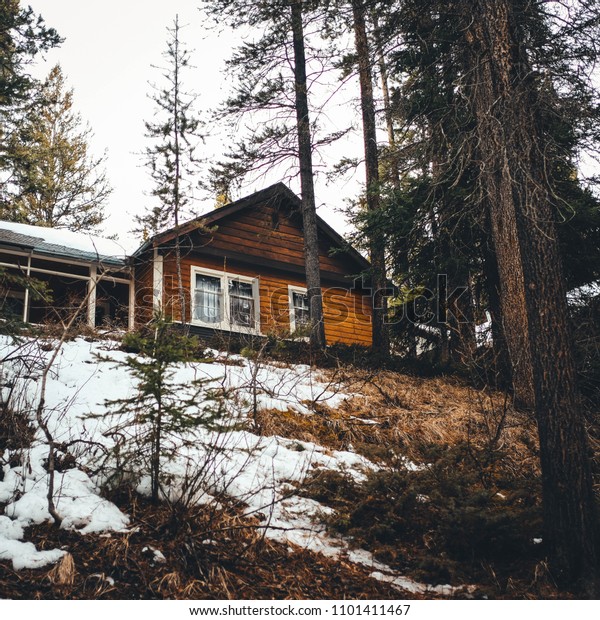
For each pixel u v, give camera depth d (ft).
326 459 27.27
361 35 47.62
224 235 60.39
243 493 22.53
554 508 20.42
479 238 48.06
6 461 21.08
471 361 41.37
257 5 50.21
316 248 53.47
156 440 20.51
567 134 32.27
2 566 16.16
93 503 19.34
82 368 30.83
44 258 53.62
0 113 55.47
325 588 18.57
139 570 17.02
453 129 39.70
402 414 34.91
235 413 28.76
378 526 21.50
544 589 18.98
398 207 46.65
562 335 21.77
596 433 35.29
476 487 25.49
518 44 25.04
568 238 44.68
